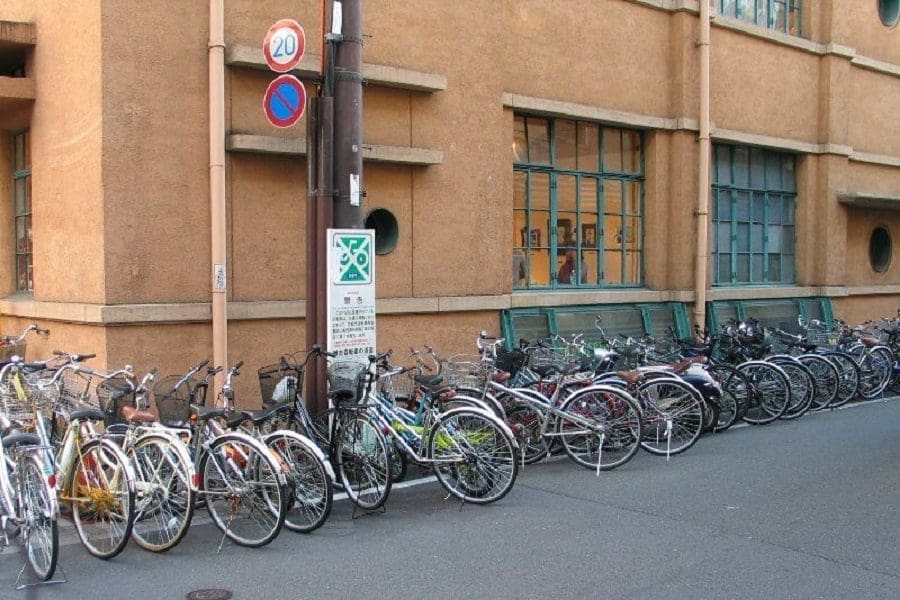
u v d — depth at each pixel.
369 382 6.56
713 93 12.79
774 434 9.16
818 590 4.69
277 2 8.13
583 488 6.92
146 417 5.57
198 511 6.24
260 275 8.15
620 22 11.58
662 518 6.05
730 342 10.32
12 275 9.49
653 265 12.10
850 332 11.84
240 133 7.94
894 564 5.10
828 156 14.52
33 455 4.98
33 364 6.61
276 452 5.75
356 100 7.11
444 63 9.36
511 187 10.41
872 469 7.47
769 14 13.89
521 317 10.46
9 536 5.50
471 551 5.38
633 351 9.04
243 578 4.93
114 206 7.32
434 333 9.44
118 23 7.30
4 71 9.32
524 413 7.73
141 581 4.89
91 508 5.33
